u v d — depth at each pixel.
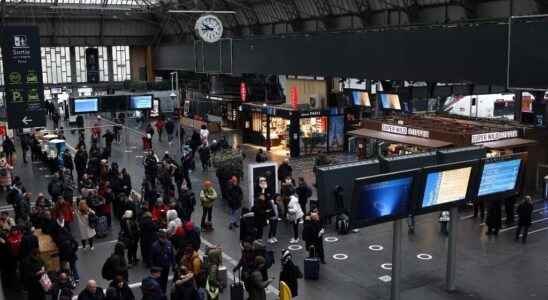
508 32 19.64
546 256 15.79
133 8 49.12
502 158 13.30
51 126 44.69
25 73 21.31
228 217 19.84
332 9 32.69
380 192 11.45
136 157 31.45
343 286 13.74
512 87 19.66
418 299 12.98
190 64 46.44
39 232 14.89
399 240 12.38
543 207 21.11
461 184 12.73
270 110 33.44
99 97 34.97
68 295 10.65
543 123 26.36
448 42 22.23
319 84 36.16
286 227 18.66
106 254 16.22
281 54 32.88
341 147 32.94
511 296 13.12
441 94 26.39
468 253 16.06
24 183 25.45
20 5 45.41
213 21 31.61
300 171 27.69
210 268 11.89
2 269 13.66
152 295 10.36
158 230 14.01
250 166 20.14
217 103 44.91
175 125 42.28
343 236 17.66
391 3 27.97
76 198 21.17
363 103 30.53
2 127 30.83
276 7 37.50
